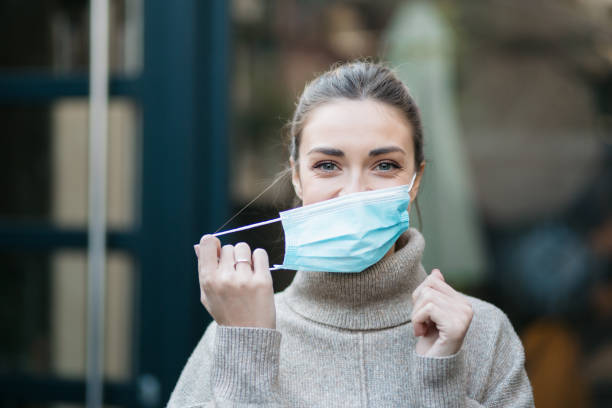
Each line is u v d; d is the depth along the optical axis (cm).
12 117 311
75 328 305
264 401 123
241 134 295
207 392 140
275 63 296
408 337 141
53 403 302
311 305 147
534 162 288
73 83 303
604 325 284
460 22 291
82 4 304
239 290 129
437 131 290
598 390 284
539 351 286
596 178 285
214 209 291
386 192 135
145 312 289
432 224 290
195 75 290
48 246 306
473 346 142
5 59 311
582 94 285
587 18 284
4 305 310
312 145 139
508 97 289
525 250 288
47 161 309
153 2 291
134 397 288
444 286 130
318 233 135
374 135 136
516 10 288
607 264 285
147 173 291
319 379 140
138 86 293
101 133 293
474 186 290
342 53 295
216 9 292
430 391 124
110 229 296
